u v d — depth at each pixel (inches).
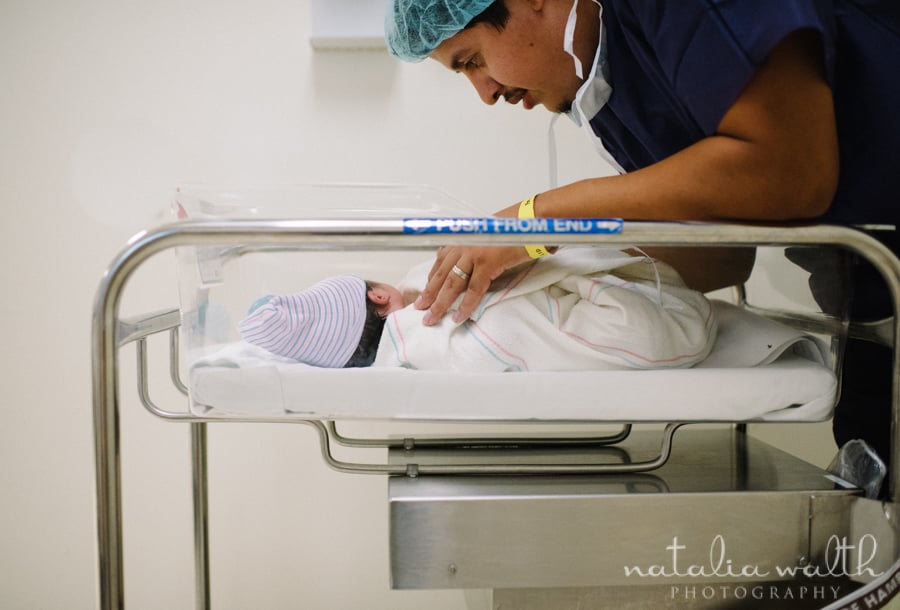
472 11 35.7
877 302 34.3
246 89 57.2
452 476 33.2
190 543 59.8
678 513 29.2
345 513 60.1
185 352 31.7
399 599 60.7
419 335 32.6
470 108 58.0
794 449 51.5
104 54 56.6
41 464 59.1
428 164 58.3
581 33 36.3
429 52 40.4
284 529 60.1
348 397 30.4
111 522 27.1
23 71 56.5
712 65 27.5
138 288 57.1
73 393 58.6
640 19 30.4
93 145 57.0
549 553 29.0
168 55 56.8
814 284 33.9
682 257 37.4
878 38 29.3
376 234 27.1
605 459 38.6
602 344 31.3
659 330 31.3
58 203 57.2
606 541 29.1
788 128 27.0
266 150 57.6
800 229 28.0
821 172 27.6
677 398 30.6
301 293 33.3
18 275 57.6
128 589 60.1
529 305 32.7
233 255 32.9
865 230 30.0
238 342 32.7
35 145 56.9
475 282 32.5
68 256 57.6
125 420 58.4
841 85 30.7
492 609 31.5
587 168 58.8
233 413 31.0
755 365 33.0
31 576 59.7
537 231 27.4
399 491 30.2
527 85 39.4
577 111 39.7
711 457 38.7
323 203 37.8
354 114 57.7
